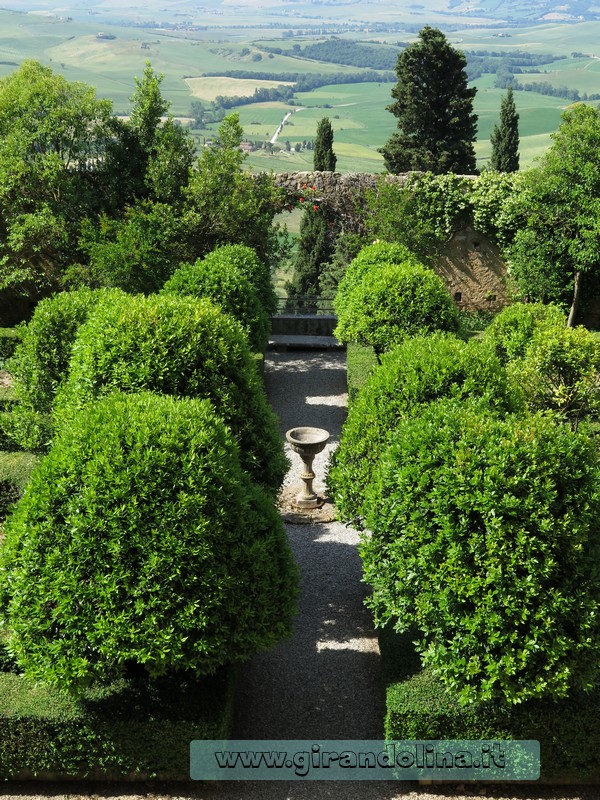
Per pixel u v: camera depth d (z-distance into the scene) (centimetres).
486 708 698
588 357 1327
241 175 2141
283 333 2388
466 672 676
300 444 1251
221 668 764
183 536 677
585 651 679
